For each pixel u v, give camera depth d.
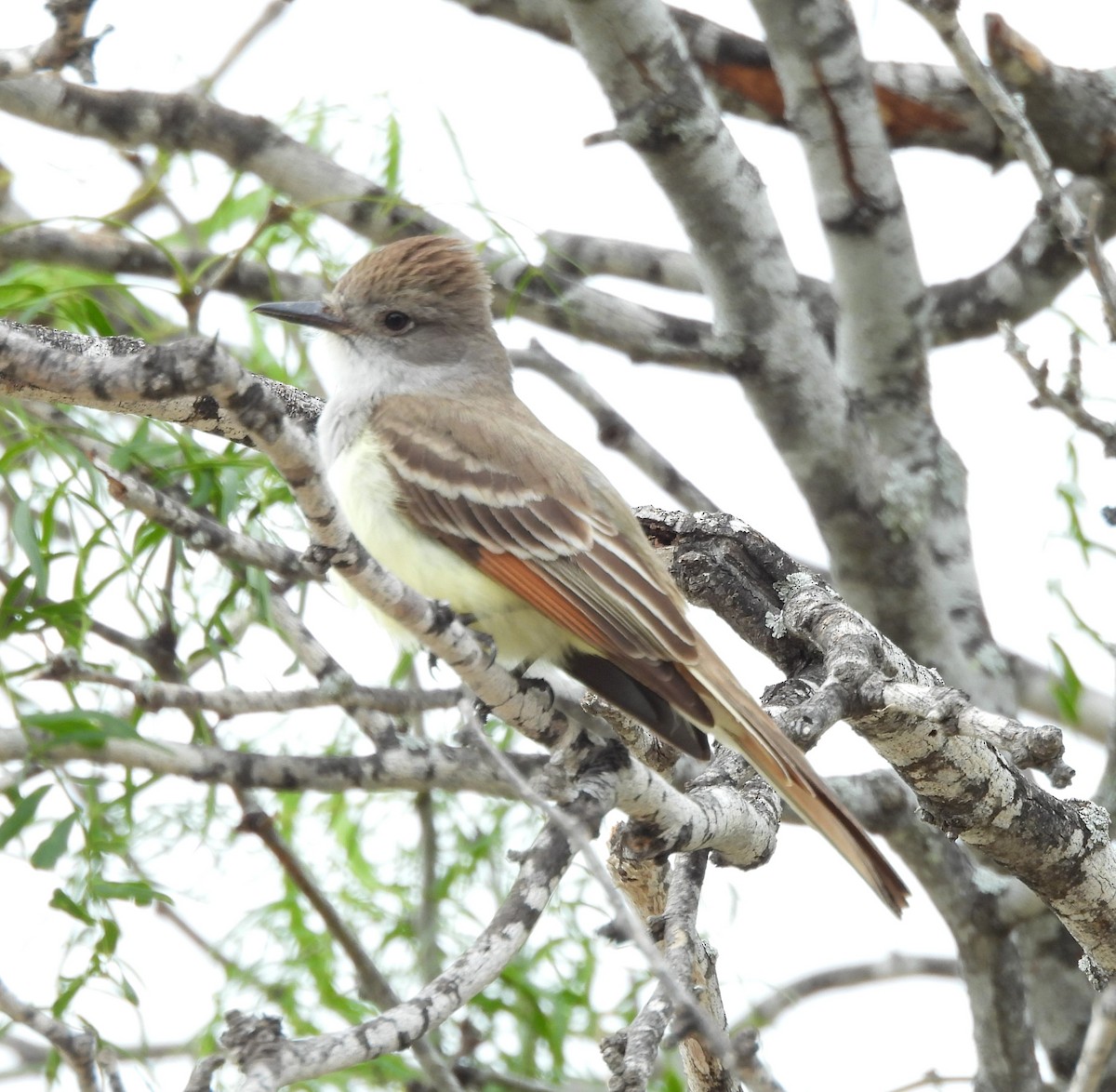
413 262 11.58
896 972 13.89
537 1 13.51
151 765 9.98
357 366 11.52
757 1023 12.28
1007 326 10.16
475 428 10.30
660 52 11.96
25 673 9.34
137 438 10.67
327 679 9.66
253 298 13.12
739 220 12.54
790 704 9.70
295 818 12.51
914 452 13.59
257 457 10.74
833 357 15.07
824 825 8.37
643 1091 6.57
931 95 14.28
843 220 12.95
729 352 12.85
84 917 8.70
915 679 9.70
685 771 11.52
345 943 11.07
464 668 7.81
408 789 10.71
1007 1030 12.37
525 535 9.92
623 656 9.52
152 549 10.51
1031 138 10.36
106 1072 7.29
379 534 10.19
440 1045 11.99
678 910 7.73
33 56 8.53
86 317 11.00
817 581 10.21
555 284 13.47
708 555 10.30
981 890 12.21
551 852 7.58
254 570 9.92
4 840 8.51
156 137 13.23
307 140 13.22
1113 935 9.57
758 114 14.63
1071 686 11.39
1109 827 9.40
